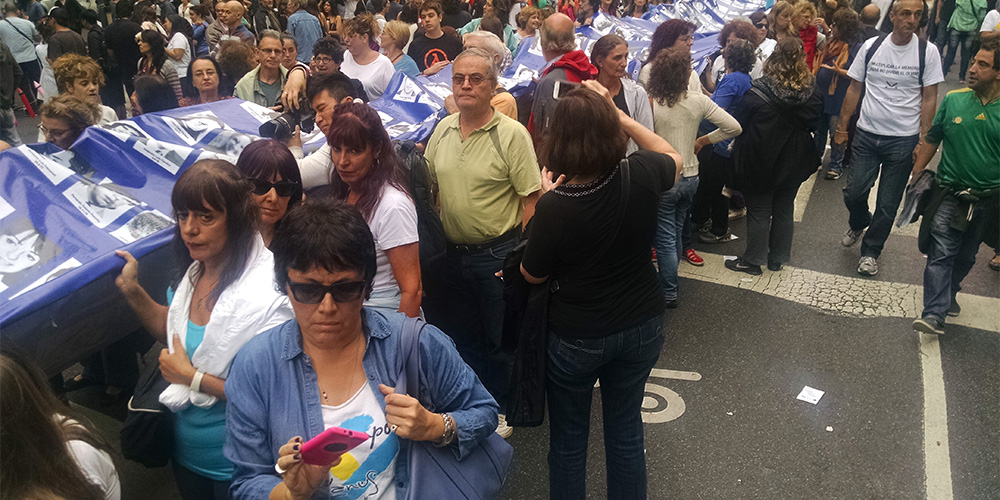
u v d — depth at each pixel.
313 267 1.65
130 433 2.34
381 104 4.66
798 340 4.79
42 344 2.31
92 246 2.43
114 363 3.83
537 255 2.59
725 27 6.63
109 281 2.42
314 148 3.68
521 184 3.56
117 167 2.86
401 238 2.89
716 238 6.49
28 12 13.50
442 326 3.90
